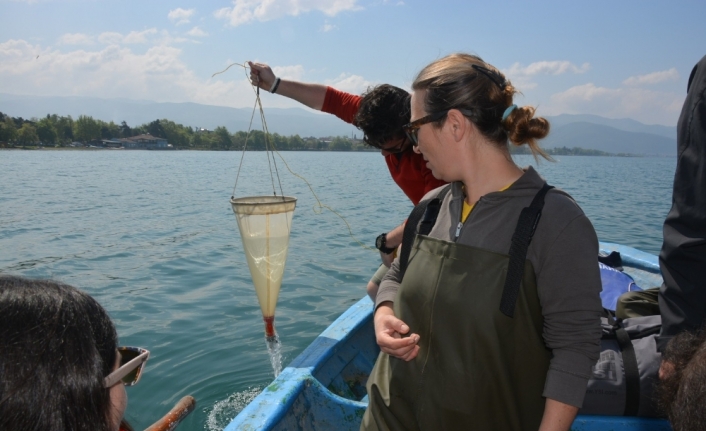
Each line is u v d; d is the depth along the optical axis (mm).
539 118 1616
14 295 925
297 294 6758
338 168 44469
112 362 1050
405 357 1694
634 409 2234
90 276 7477
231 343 5141
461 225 1678
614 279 3922
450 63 1639
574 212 1529
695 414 1116
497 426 1655
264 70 3365
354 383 3367
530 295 1553
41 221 12492
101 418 941
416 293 1709
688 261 2021
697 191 1961
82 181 25469
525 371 1626
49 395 861
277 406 2521
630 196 20953
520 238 1534
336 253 9242
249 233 2826
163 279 7324
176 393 4234
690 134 2000
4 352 861
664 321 2127
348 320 3699
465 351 1592
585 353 1513
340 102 3383
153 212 14250
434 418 1677
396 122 2641
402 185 2982
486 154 1642
